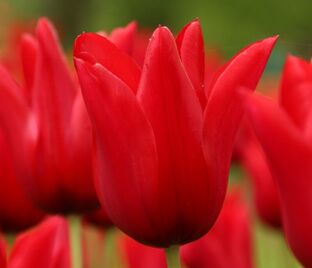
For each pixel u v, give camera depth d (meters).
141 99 0.65
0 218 0.81
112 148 0.65
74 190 0.74
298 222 0.60
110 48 0.65
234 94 0.65
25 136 0.74
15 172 0.76
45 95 0.74
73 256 0.75
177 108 0.65
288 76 0.60
